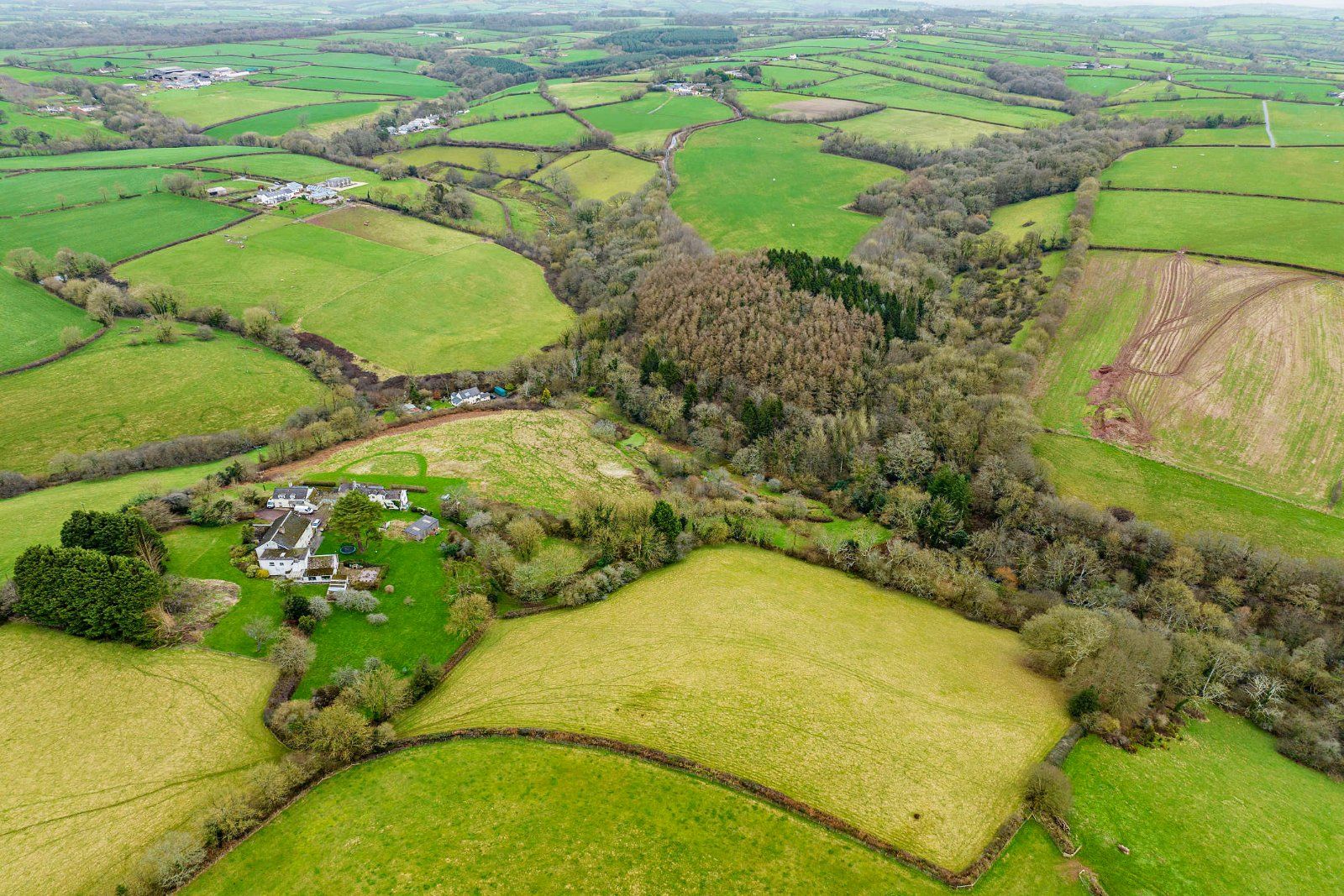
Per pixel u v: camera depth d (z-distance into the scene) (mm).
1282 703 76500
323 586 85062
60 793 58531
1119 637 77125
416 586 87062
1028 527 103562
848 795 61156
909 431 119875
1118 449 113375
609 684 72188
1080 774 64250
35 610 71500
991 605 88500
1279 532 97438
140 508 90375
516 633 81188
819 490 114750
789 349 132000
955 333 139500
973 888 54281
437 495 105812
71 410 126750
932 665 77188
